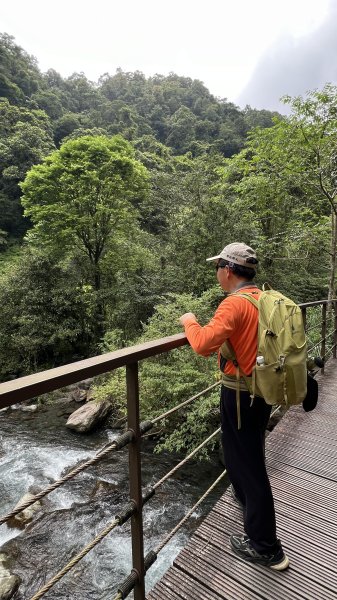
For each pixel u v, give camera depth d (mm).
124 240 14328
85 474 6188
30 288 12422
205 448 6262
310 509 1994
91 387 9875
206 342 1216
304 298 12539
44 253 13211
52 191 13867
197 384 6379
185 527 4891
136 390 1109
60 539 4664
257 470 1404
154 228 18766
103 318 13227
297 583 1467
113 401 8492
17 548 4492
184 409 6434
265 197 9234
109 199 14023
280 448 2678
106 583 4031
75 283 13000
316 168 7262
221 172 9867
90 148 13812
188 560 1581
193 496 5551
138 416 1125
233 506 1938
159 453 6738
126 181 14609
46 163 14703
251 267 1391
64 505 5387
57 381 803
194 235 10266
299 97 6668
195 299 7992
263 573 1510
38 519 5043
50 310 12445
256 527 1472
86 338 13219
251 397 1297
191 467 6281
